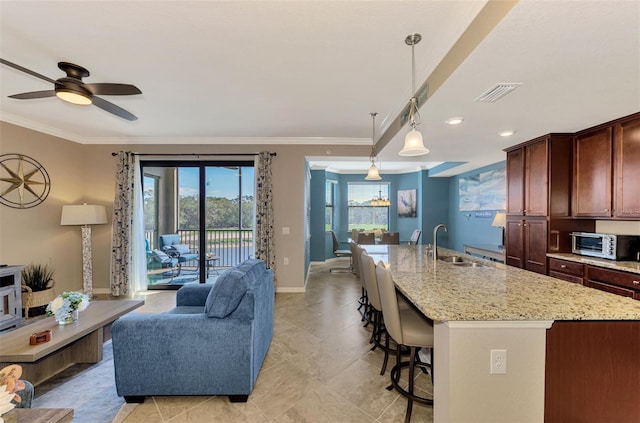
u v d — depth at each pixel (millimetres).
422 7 1695
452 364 1378
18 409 1094
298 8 1724
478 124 2949
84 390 2139
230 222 5125
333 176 8016
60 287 4371
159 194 5086
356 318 3572
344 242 8211
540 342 1391
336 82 2717
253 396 2039
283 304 4145
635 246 2854
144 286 4816
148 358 1942
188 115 3682
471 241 6414
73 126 4160
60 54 2262
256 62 2365
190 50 2203
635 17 1306
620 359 1435
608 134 2910
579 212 3262
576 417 1420
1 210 3666
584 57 1666
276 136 4742
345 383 2195
